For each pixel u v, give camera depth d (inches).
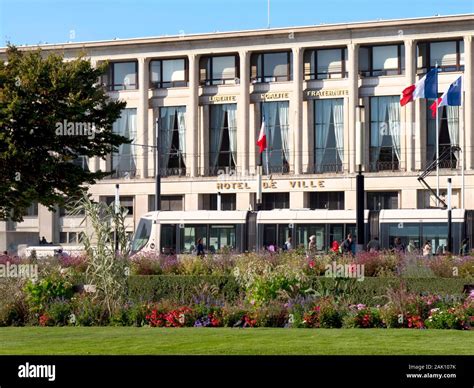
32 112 2059.5
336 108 4060.0
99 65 2202.3
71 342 1000.9
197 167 4222.4
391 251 2074.3
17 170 2090.3
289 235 2778.1
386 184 3900.1
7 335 1113.4
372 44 4003.4
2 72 2106.3
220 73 4244.6
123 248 1342.3
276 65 4173.2
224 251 2210.9
